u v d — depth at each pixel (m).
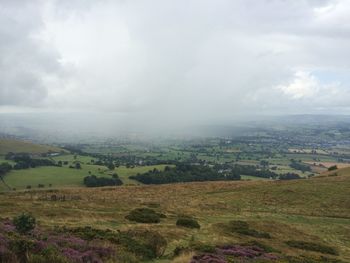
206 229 41.38
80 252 19.14
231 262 23.56
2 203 45.97
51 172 160.00
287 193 72.44
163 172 171.75
